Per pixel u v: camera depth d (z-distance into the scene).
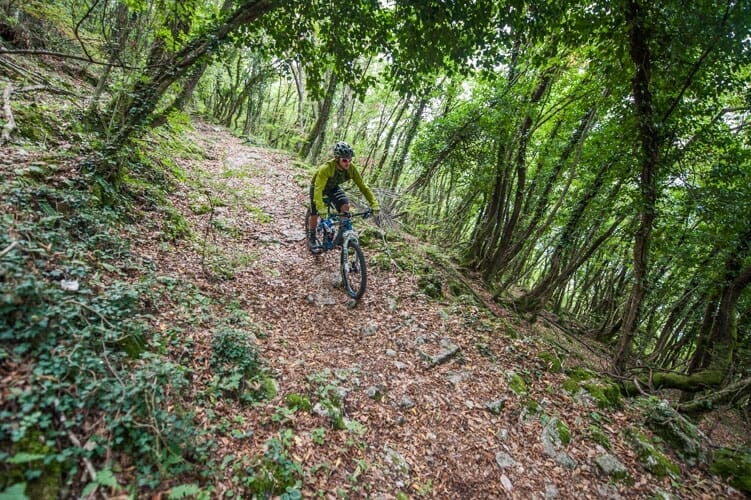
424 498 2.87
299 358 3.78
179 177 6.09
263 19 4.70
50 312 2.32
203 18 4.88
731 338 6.94
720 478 3.80
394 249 7.57
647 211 6.03
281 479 2.45
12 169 3.48
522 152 8.87
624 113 6.35
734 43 4.68
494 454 3.50
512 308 9.61
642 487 3.51
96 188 4.11
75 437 1.93
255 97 24.48
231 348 3.26
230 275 4.72
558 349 7.65
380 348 4.50
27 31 7.94
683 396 7.90
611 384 5.02
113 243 3.64
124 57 4.95
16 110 4.42
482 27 4.25
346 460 2.87
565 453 3.71
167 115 5.09
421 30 4.37
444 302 6.27
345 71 5.07
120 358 2.53
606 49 5.89
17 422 1.79
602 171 7.63
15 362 2.04
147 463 2.07
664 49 5.19
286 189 9.34
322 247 5.69
